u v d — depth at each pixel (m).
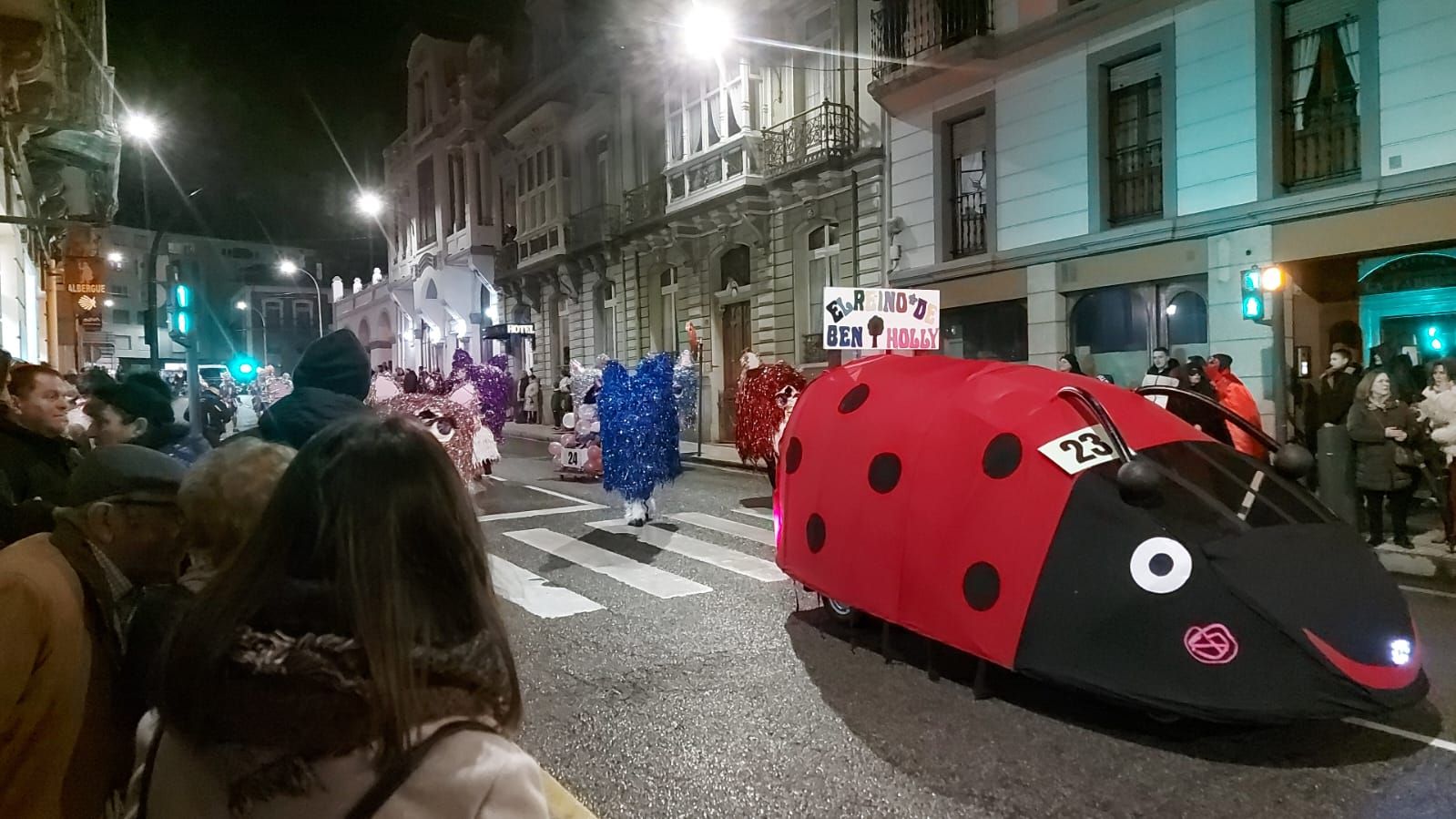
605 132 28.94
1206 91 13.48
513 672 1.53
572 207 30.66
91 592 2.10
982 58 16.23
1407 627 4.75
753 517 12.41
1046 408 5.45
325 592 1.40
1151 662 4.68
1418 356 11.86
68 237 22.09
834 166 19.55
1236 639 4.55
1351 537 5.03
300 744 1.30
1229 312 13.22
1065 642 4.93
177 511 2.33
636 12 25.56
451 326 40.41
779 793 4.58
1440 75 11.22
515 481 16.53
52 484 4.02
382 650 1.36
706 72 23.38
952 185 17.56
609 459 11.79
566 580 8.95
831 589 6.46
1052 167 15.60
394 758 1.35
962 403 5.78
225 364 42.44
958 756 4.93
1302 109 12.73
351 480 1.45
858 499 6.23
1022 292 16.11
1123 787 4.53
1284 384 11.17
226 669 1.35
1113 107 14.97
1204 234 13.48
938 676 6.11
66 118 13.45
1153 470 4.83
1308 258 12.43
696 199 23.44
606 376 11.83
